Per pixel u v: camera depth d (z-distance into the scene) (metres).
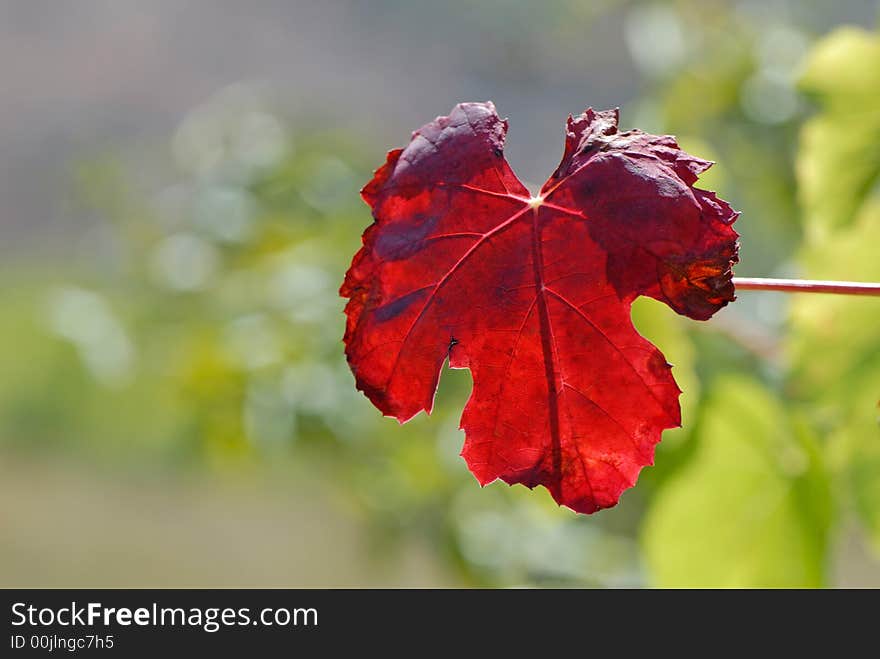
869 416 1.13
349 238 1.85
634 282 0.90
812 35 1.77
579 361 0.90
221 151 2.06
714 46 1.79
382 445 1.78
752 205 1.74
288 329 1.77
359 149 2.11
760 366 1.35
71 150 7.66
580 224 0.90
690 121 1.74
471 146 0.91
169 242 1.99
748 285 0.89
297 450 1.78
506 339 0.91
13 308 5.33
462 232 0.91
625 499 1.67
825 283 0.89
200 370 1.74
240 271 1.92
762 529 1.17
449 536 1.74
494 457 0.91
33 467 5.01
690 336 1.25
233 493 4.93
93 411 4.78
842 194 1.13
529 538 1.76
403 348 0.91
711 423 1.17
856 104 1.13
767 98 1.69
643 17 1.85
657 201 0.90
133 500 4.84
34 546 4.47
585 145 0.91
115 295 2.06
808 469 1.15
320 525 4.66
